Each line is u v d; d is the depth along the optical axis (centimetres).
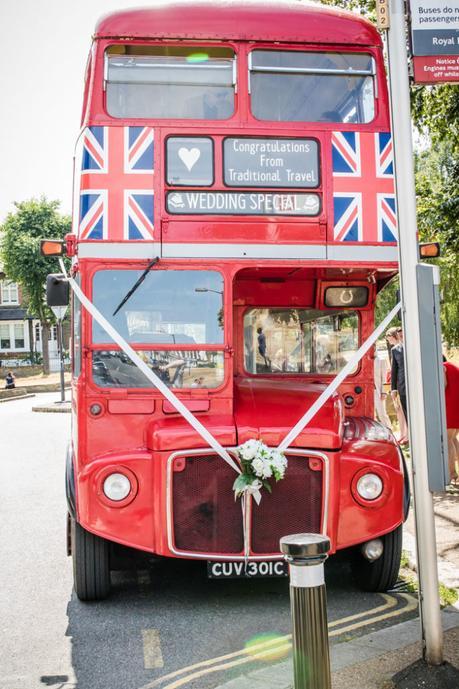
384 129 631
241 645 499
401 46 452
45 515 956
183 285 603
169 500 546
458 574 620
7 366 5781
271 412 595
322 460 554
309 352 716
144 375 596
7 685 443
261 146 614
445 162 1658
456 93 1308
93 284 596
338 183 620
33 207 5350
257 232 609
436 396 432
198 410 596
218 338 602
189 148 608
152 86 611
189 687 431
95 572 586
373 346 717
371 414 714
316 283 712
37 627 545
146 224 600
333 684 412
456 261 1526
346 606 578
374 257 619
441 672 416
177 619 558
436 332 434
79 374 620
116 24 613
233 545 552
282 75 624
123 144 602
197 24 620
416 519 433
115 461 554
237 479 537
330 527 552
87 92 639
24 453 1599
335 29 636
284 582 656
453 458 998
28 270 5222
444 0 487
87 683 444
